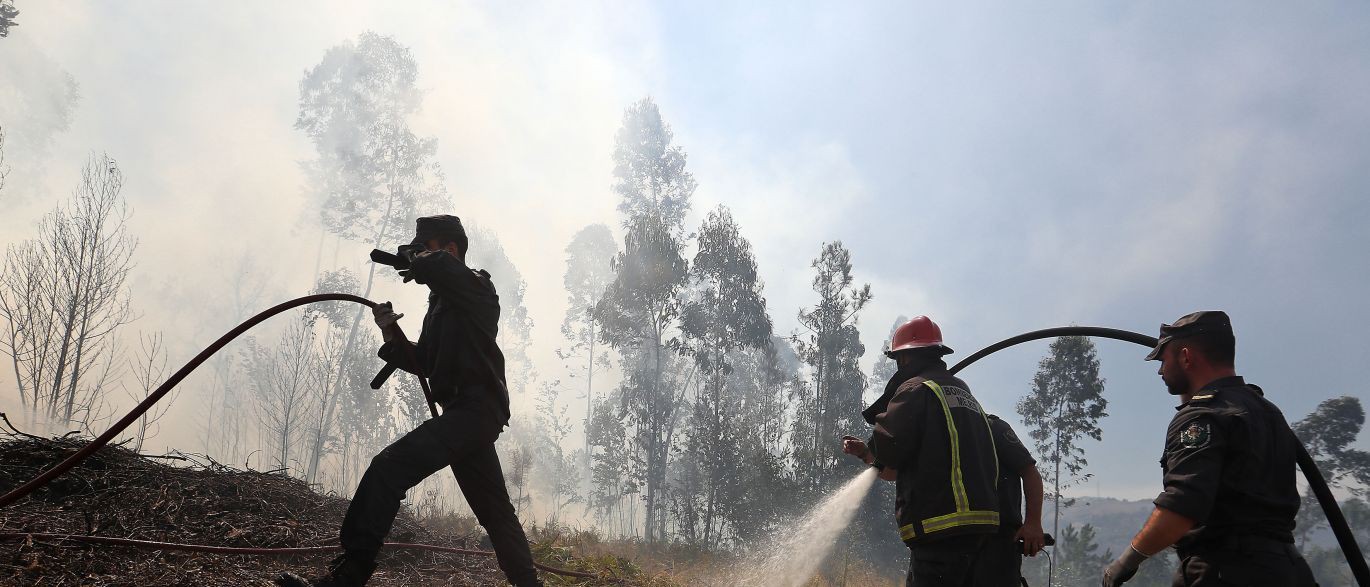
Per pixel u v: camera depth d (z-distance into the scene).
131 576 3.65
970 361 4.46
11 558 3.51
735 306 32.50
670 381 38.00
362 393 37.06
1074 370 43.16
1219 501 2.79
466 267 3.47
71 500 4.48
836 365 33.56
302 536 4.81
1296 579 2.71
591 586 5.62
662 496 31.45
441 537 5.95
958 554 3.17
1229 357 3.02
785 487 21.45
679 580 8.27
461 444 3.36
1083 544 40.44
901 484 3.37
